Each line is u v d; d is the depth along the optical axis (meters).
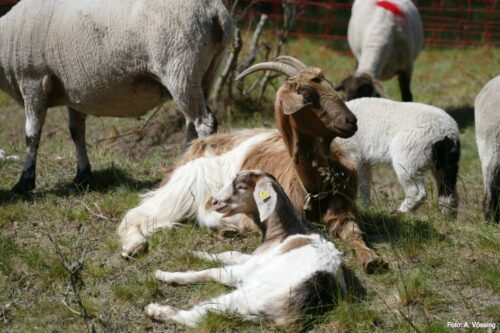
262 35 15.27
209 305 4.82
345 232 5.64
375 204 7.40
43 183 7.28
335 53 17.47
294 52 17.30
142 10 6.50
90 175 7.24
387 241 5.84
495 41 18.45
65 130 11.94
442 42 18.31
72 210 6.45
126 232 5.92
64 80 6.86
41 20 6.76
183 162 6.52
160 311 4.87
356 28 12.49
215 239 5.94
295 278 4.72
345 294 4.88
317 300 4.70
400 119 7.41
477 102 7.00
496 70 15.61
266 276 4.82
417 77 15.58
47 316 5.09
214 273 5.14
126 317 5.00
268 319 4.68
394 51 12.21
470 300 5.05
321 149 5.54
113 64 6.64
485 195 6.91
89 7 6.64
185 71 6.53
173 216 6.18
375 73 11.74
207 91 7.02
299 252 4.89
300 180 5.71
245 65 11.81
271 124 11.40
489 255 5.67
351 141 7.46
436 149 7.29
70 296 5.25
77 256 5.69
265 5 18.08
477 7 20.47
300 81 5.39
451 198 7.38
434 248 5.73
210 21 6.59
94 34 6.62
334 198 5.70
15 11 6.88
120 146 11.15
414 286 5.09
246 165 6.18
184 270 5.47
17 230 6.16
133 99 6.89
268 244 5.13
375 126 7.48
